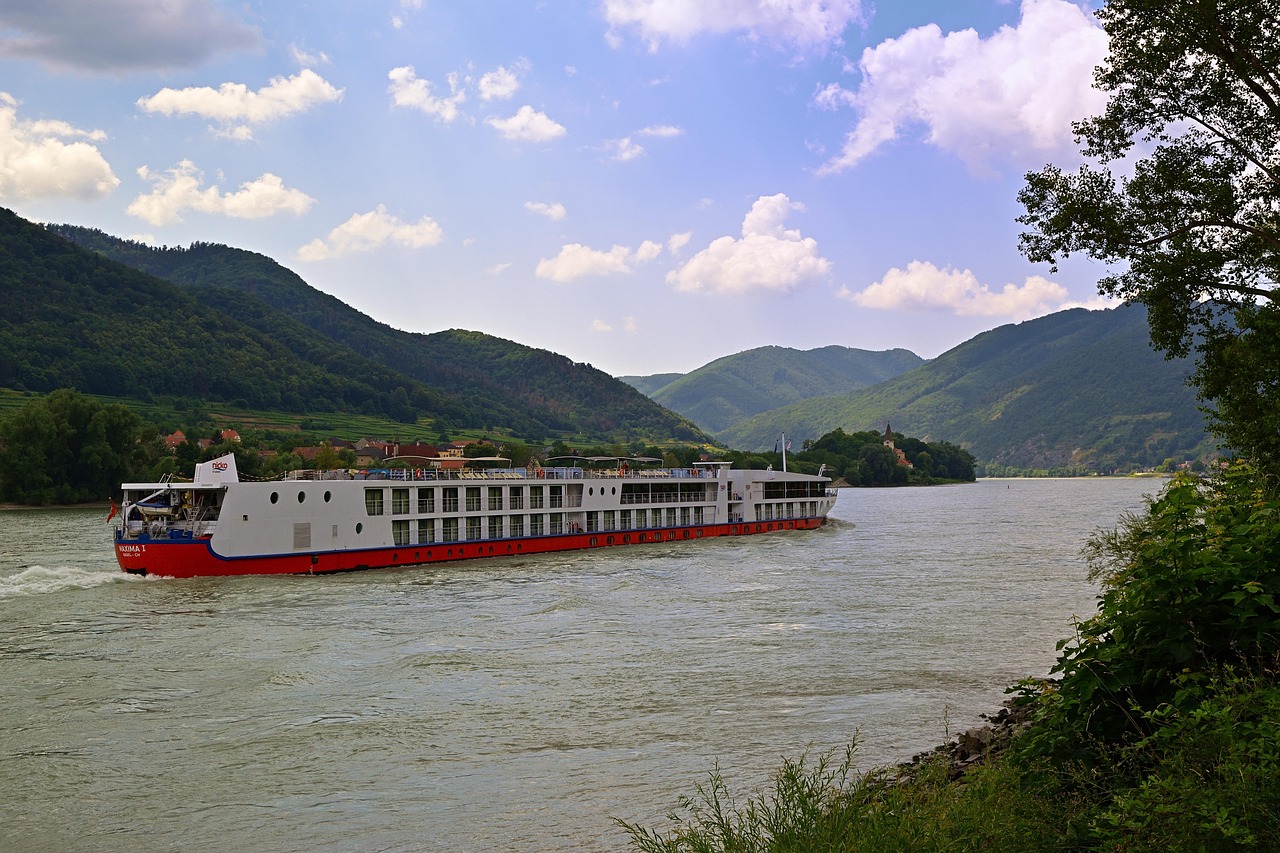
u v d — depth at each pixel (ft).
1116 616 44.83
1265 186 96.37
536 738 87.35
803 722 91.50
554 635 135.03
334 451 641.81
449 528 226.38
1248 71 91.25
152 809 70.79
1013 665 115.24
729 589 180.45
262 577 193.16
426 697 101.65
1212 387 106.22
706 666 115.55
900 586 184.55
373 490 211.20
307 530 200.03
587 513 258.57
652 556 241.55
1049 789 41.45
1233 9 87.25
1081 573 203.72
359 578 196.44
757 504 312.09
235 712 96.17
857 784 47.47
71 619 148.77
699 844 47.26
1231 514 46.50
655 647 126.72
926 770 51.62
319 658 120.47
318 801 72.02
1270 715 35.55
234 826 67.41
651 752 82.84
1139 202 95.71
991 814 39.58
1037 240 100.94
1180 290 97.19
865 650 124.26
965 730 87.61
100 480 487.20
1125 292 102.37
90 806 71.46
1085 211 94.99
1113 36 96.02
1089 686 42.60
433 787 74.69
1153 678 42.19
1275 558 42.86
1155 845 32.89
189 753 83.56
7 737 88.22
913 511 478.59
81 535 300.81
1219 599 42.32
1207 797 32.60
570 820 67.21
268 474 533.55
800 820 43.27
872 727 89.45
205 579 189.06
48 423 470.39
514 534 241.14
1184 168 96.02
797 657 120.26
